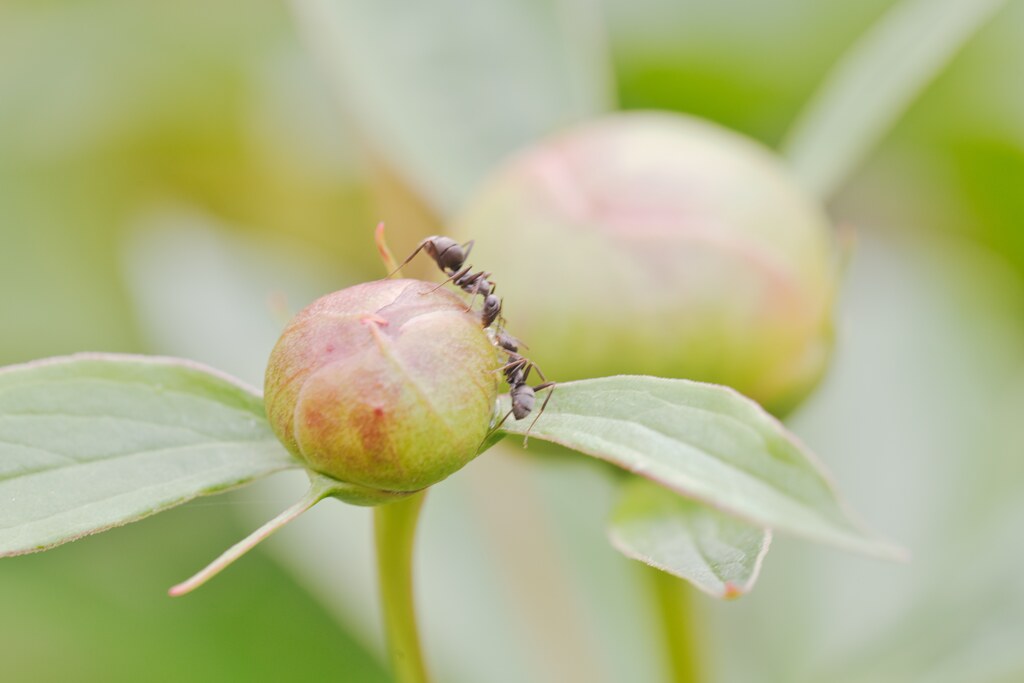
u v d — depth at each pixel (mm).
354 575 313
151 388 247
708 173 272
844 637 323
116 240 367
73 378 245
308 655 319
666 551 250
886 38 296
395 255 306
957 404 342
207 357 332
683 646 283
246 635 319
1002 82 357
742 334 270
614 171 272
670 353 269
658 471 236
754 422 237
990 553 317
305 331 242
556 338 269
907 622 321
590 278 268
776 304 271
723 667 323
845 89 295
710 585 242
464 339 242
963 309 356
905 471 334
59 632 314
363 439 240
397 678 255
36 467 243
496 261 271
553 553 321
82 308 356
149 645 316
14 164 367
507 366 253
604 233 269
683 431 238
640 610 325
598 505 331
